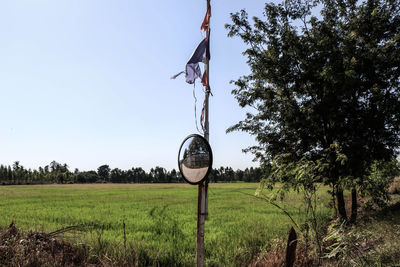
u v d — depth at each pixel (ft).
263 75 38.34
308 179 14.89
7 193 165.27
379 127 32.40
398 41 33.17
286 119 36.81
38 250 19.88
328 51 34.40
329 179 31.14
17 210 71.41
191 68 17.26
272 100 38.24
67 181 510.58
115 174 548.72
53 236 23.24
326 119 35.01
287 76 36.70
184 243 29.63
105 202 98.48
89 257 20.98
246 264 20.62
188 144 14.51
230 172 422.82
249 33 38.09
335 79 30.81
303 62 35.50
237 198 111.65
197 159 13.97
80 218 53.52
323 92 34.32
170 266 23.06
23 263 17.78
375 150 33.01
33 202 99.91
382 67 33.24
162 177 536.83
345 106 34.14
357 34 33.81
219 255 23.12
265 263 17.71
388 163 41.50
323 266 13.38
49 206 83.46
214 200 101.45
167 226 42.63
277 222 37.86
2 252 19.02
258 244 26.91
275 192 24.18
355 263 12.31
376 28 33.83
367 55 33.04
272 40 37.70
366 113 32.99
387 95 33.27
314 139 34.40
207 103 16.51
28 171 490.90
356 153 31.27
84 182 540.93
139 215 58.75
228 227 40.11
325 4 37.73
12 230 23.79
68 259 20.63
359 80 32.22
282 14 37.50
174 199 112.68
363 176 33.47
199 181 13.89
